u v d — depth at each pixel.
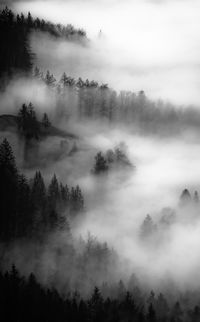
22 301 123.19
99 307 124.62
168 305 135.75
